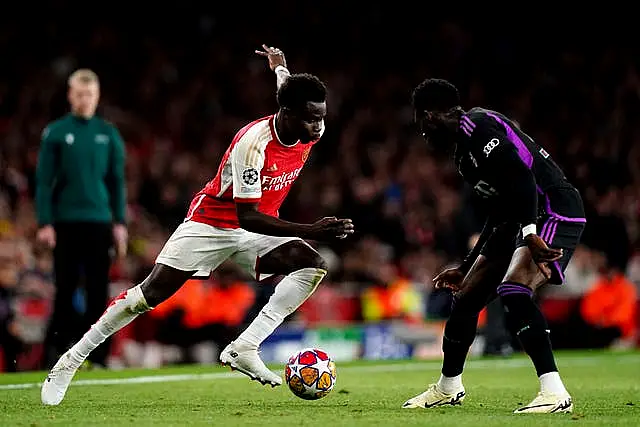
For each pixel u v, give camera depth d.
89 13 81.69
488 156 17.86
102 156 31.48
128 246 49.31
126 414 18.06
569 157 76.75
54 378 20.17
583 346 53.62
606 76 88.62
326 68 88.44
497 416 17.38
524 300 18.28
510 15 92.75
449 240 60.25
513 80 90.25
